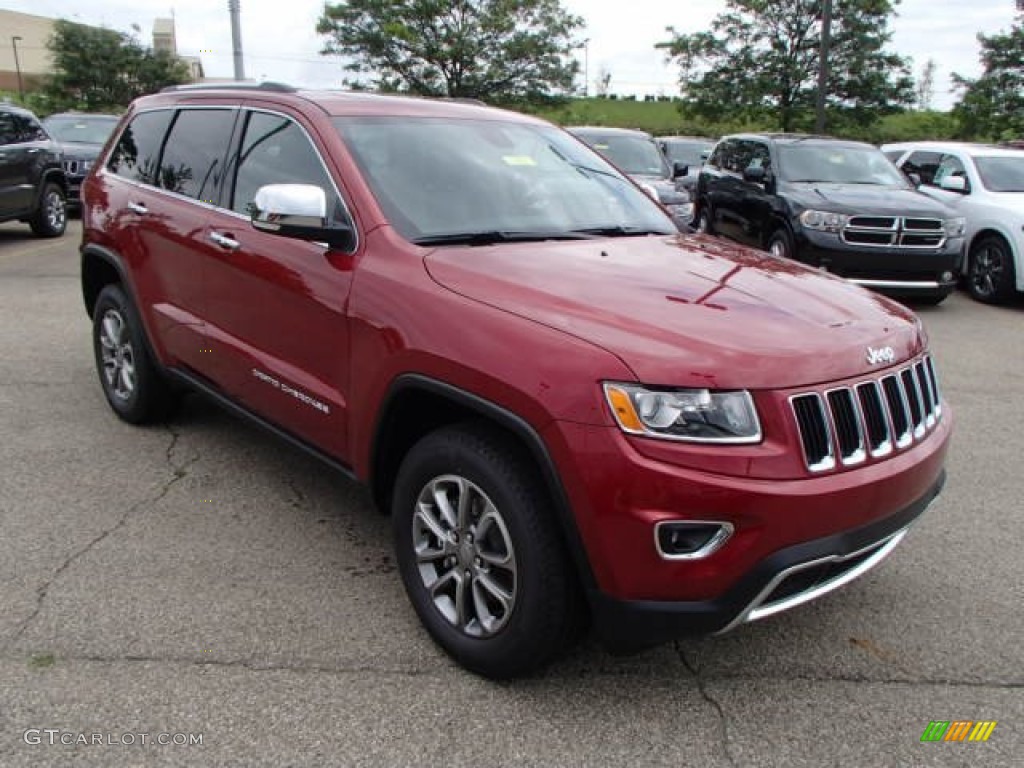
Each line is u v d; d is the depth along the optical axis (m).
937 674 3.02
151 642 3.03
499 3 35.44
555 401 2.49
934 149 12.09
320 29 35.38
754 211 10.77
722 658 3.07
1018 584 3.64
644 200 4.30
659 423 2.40
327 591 3.41
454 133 3.94
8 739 2.54
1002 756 2.62
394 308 3.02
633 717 2.74
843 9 27.17
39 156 12.46
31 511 4.00
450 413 3.11
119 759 2.47
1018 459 5.10
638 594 2.46
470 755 2.55
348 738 2.60
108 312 5.10
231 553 3.68
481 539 2.82
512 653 2.74
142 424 5.11
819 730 2.72
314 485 4.40
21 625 3.10
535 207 3.74
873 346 2.78
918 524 4.20
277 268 3.58
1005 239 10.04
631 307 2.74
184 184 4.42
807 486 2.47
